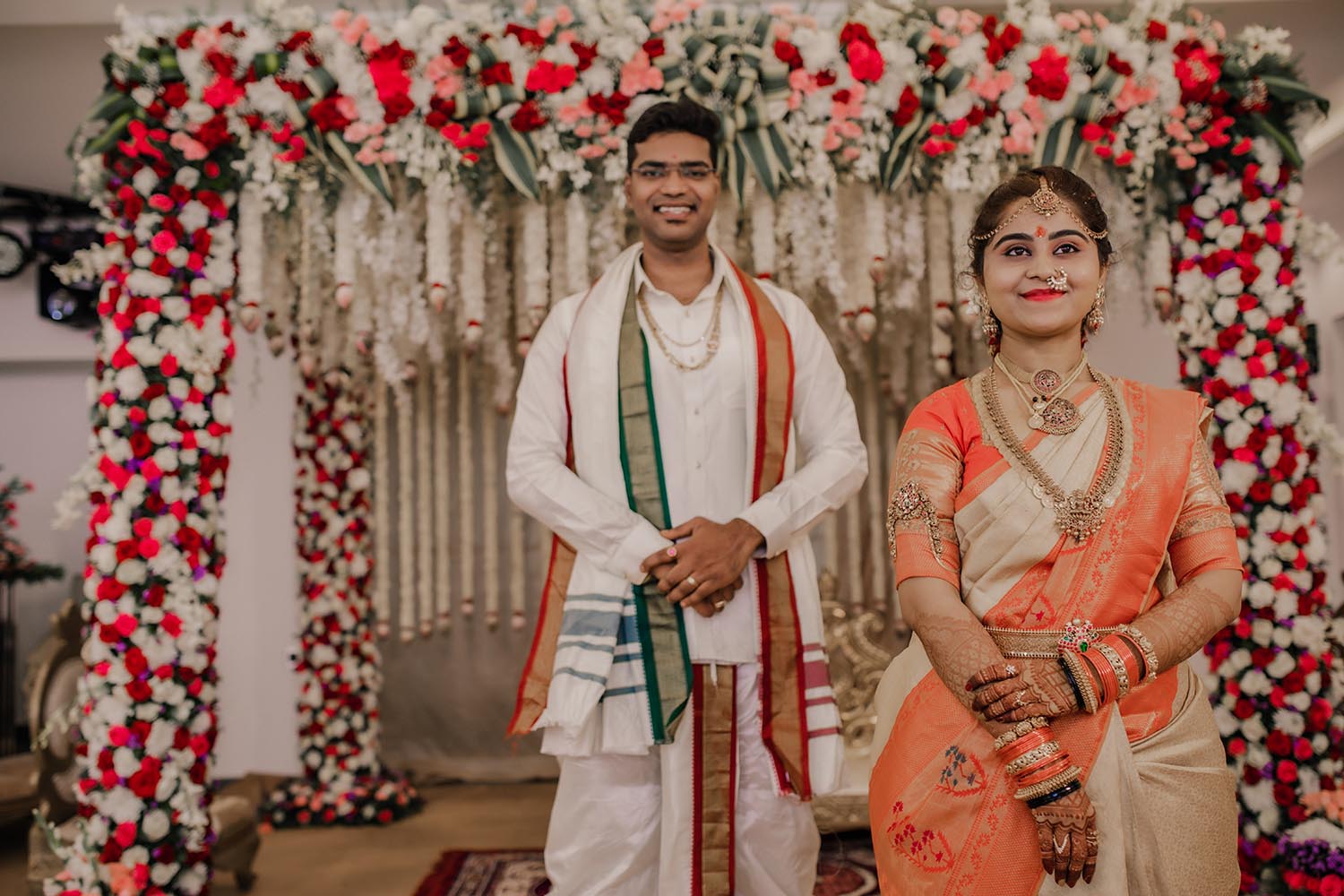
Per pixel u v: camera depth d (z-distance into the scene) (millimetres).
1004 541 1443
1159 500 1432
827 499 2199
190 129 2973
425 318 3807
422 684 5859
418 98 2988
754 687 2160
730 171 3041
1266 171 3176
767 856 2139
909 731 1485
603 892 2078
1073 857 1297
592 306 2266
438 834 4629
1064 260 1487
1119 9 3311
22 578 6836
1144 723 1394
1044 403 1490
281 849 4414
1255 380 3125
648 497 2152
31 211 6324
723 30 3039
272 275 3740
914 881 1431
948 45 3068
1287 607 3064
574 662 2070
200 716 3010
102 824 2855
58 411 7664
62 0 3836
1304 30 4254
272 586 5750
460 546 5875
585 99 3010
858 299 3498
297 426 5191
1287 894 2977
